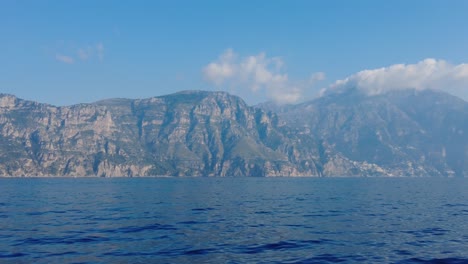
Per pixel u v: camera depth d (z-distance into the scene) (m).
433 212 110.75
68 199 158.12
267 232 73.19
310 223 86.25
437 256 54.03
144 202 143.75
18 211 108.06
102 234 69.81
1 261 49.97
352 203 143.25
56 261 50.03
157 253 54.72
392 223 86.62
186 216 98.38
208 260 50.97
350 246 60.28
